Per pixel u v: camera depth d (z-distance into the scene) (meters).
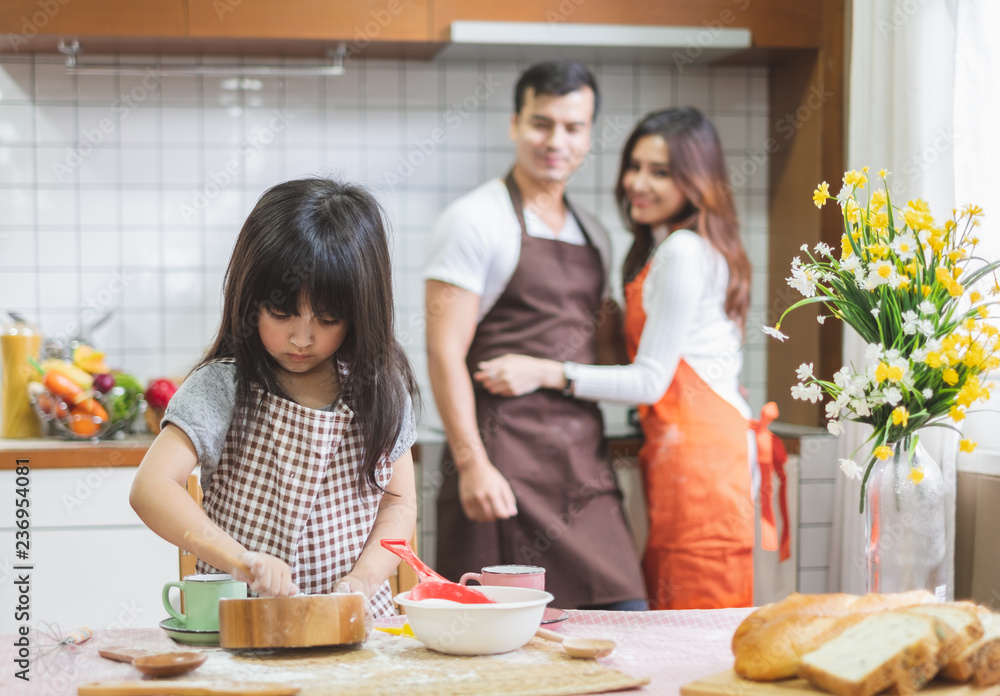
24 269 2.39
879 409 0.96
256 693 0.71
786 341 2.47
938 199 1.80
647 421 2.00
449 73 2.48
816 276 1.01
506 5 2.23
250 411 1.09
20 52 2.33
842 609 0.81
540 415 1.92
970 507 1.60
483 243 1.90
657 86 2.54
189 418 1.04
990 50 1.72
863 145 2.05
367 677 0.77
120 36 2.16
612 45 2.27
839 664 0.73
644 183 2.02
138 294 2.43
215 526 0.98
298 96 2.45
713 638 0.93
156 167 2.42
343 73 2.45
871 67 2.00
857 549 2.05
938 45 1.80
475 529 1.90
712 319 1.96
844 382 0.95
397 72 2.47
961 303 1.58
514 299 1.95
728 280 1.98
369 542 1.10
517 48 2.32
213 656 0.85
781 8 2.29
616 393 1.89
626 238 2.55
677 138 1.98
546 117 1.96
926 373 0.93
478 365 1.96
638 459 2.15
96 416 2.13
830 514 2.23
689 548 1.90
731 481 1.89
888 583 0.92
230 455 1.09
